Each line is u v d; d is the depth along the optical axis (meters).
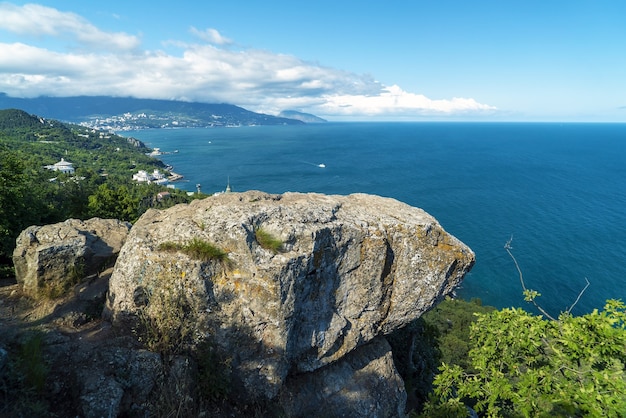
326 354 10.78
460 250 11.74
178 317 9.27
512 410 9.84
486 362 9.84
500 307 53.03
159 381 8.31
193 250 9.61
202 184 142.50
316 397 10.70
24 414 6.57
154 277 9.61
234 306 9.55
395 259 11.44
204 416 8.33
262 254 9.56
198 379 8.99
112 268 12.22
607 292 55.28
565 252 68.94
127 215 31.59
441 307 45.41
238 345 9.51
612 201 105.75
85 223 14.27
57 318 9.74
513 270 63.09
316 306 10.48
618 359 8.21
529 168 168.25
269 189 130.50
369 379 11.76
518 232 80.38
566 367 8.44
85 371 7.84
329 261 10.47
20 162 19.53
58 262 11.06
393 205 12.91
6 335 8.40
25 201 19.91
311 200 12.32
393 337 16.55
